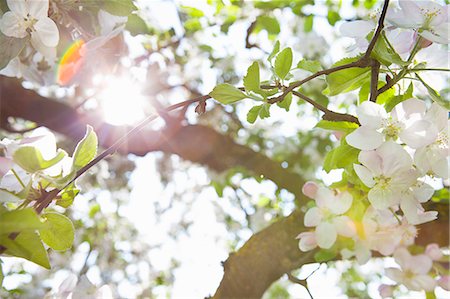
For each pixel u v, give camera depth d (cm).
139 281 219
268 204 168
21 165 45
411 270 62
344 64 56
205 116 182
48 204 47
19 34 54
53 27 55
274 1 130
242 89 54
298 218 89
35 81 64
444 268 64
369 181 52
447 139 52
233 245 206
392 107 56
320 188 58
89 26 59
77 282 52
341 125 57
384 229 59
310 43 148
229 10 135
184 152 155
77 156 48
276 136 182
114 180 206
